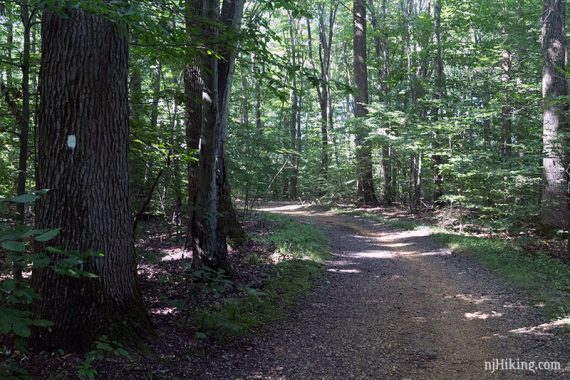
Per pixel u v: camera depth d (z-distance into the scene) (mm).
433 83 19188
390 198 24141
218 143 7605
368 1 22984
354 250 12812
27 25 4547
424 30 19844
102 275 4445
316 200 27688
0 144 6480
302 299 7594
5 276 5773
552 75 13438
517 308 7258
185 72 8531
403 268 10641
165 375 4230
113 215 4555
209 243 7562
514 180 13711
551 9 13375
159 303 6172
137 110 7691
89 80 4312
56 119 4266
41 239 2148
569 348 5480
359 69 23031
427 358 5402
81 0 3221
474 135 17109
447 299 7980
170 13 4785
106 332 4371
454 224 16516
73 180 4281
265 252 10617
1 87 5062
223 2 7570
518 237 13414
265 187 15742
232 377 4516
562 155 12039
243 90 22375
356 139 23406
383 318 6934
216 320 5465
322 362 5172
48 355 4109
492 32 20891
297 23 33125
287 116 29984
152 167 8336
